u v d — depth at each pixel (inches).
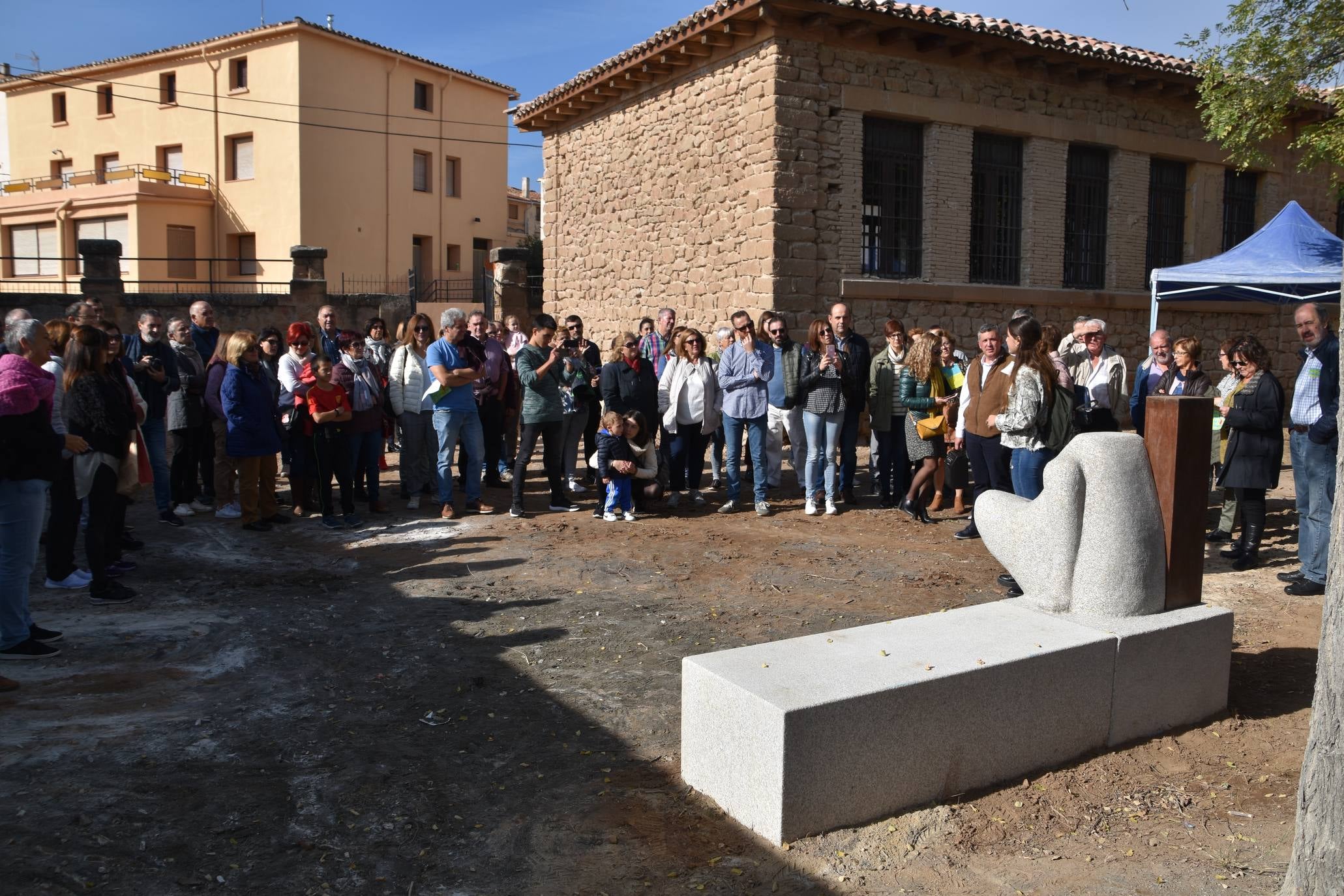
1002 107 550.9
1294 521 346.3
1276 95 453.7
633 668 199.2
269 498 325.4
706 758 144.3
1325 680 108.1
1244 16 442.6
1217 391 326.3
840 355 355.9
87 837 130.2
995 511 183.2
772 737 130.0
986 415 274.2
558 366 346.9
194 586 254.1
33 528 196.9
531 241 1358.3
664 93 573.3
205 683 188.1
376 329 396.5
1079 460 171.2
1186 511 175.3
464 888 122.3
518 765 155.6
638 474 344.5
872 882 124.0
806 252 493.0
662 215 582.9
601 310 657.0
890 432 364.2
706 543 307.9
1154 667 165.9
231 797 143.1
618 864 127.6
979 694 145.5
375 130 1149.1
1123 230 612.4
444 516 342.6
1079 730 158.1
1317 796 107.7
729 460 356.8
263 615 230.5
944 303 545.3
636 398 346.3
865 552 297.7
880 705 135.9
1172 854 132.0
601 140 647.1
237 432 311.1
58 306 518.0
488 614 234.2
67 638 211.0
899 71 514.9
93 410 232.2
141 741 160.7
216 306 569.6
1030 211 571.2
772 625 227.3
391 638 216.1
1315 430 244.5
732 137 512.7
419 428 355.9
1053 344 286.8
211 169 1121.4
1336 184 504.7
